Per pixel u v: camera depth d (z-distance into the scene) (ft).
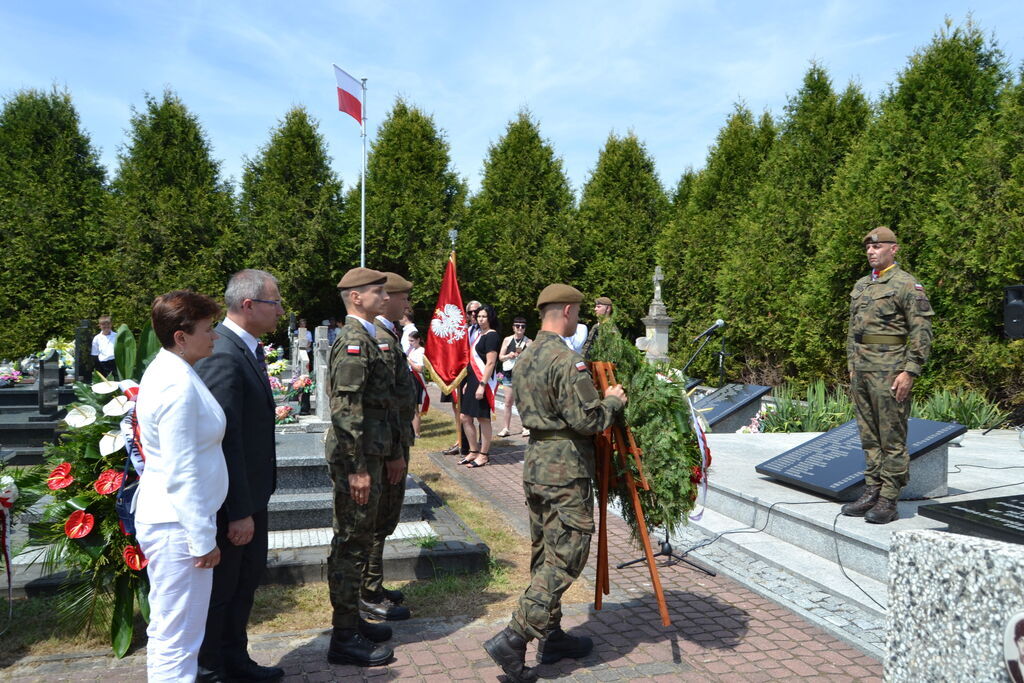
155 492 9.69
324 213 87.66
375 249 88.58
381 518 14.39
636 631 14.01
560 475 11.96
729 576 16.88
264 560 12.04
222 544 10.94
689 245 65.62
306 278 87.81
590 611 15.05
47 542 13.32
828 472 19.40
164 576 9.65
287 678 11.91
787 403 35.50
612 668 12.42
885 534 16.05
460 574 17.03
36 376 56.54
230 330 11.55
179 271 83.10
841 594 15.23
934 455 18.92
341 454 12.33
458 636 13.62
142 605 12.94
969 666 6.75
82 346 38.29
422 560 16.84
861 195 42.22
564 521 11.86
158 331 9.80
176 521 9.58
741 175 66.49
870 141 43.88
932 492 18.98
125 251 83.15
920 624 7.25
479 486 26.78
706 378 59.72
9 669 12.14
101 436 13.41
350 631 12.44
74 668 12.22
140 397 9.73
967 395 36.22
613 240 90.22
